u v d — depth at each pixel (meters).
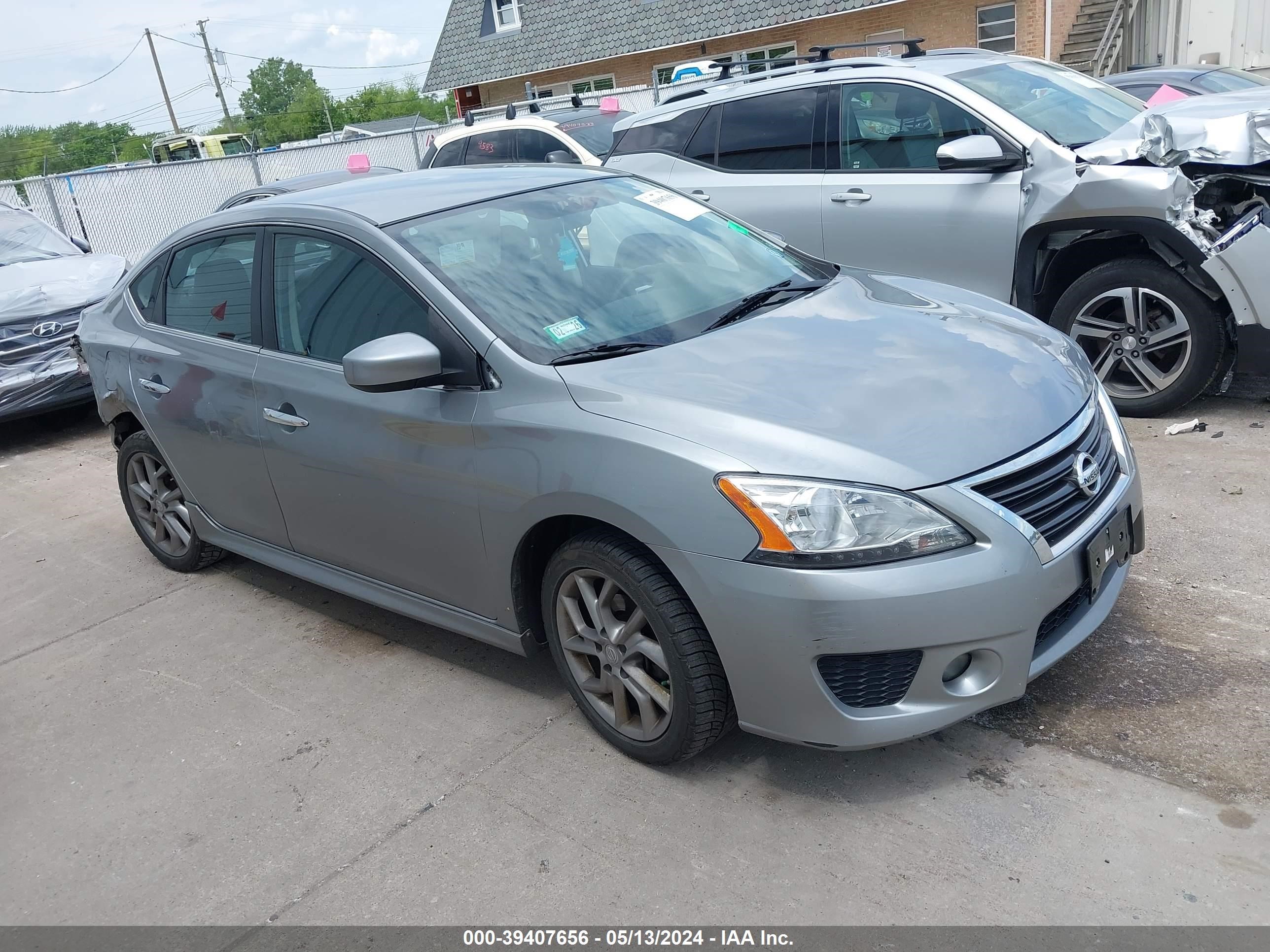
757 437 2.57
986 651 2.50
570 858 2.67
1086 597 2.77
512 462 2.93
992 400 2.71
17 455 7.68
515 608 3.16
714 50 24.28
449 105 33.00
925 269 5.62
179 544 4.89
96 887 2.84
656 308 3.32
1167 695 2.97
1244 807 2.51
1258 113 4.67
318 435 3.53
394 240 3.39
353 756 3.27
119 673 4.07
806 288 3.61
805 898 2.42
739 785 2.85
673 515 2.58
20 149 79.50
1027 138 5.19
